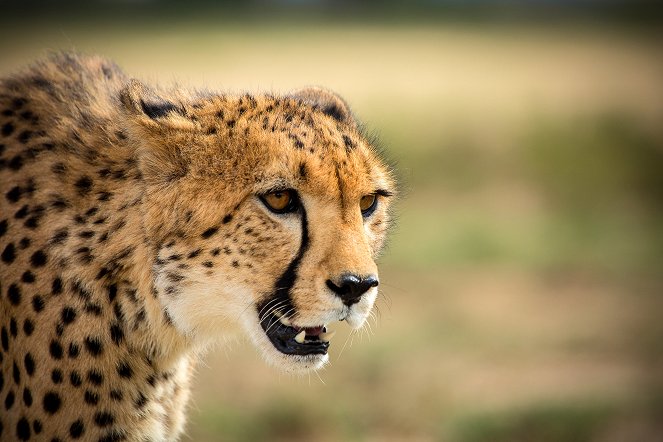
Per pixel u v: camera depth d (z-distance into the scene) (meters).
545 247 18.72
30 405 6.20
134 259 6.22
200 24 71.69
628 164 24.53
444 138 26.30
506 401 12.02
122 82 7.23
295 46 54.59
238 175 6.15
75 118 6.59
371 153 6.72
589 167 24.55
